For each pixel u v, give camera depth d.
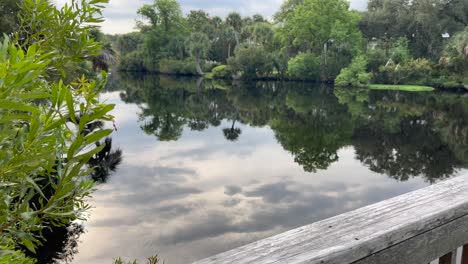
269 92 54.59
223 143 20.92
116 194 10.37
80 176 0.39
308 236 0.89
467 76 51.94
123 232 7.60
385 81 61.03
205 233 7.86
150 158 15.85
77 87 0.44
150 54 82.44
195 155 17.28
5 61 0.31
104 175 12.21
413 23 61.28
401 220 0.98
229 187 11.93
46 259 6.00
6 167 0.36
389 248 0.93
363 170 14.80
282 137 23.36
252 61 70.56
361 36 64.12
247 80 71.69
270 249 0.83
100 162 13.90
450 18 59.31
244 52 71.06
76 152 0.37
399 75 59.12
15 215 0.41
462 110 35.28
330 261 0.83
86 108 0.37
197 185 11.98
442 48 58.88
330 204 10.40
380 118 31.34
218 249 7.06
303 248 0.84
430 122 28.98
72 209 0.47
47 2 0.54
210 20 86.81
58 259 6.03
